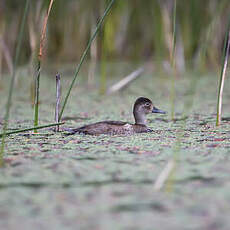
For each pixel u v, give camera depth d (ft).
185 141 39.73
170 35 69.15
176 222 23.76
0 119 51.60
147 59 88.12
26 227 23.40
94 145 38.73
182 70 78.23
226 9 74.69
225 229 22.91
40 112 56.08
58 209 25.52
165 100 63.16
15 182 29.63
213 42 74.49
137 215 24.64
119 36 84.64
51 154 35.88
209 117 51.60
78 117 53.31
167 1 73.00
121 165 32.81
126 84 71.56
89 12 80.02
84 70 85.81
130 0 82.43
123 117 53.26
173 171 29.71
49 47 85.56
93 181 29.66
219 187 28.32
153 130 45.37
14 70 33.53
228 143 38.81
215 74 81.46
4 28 72.79
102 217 24.45
